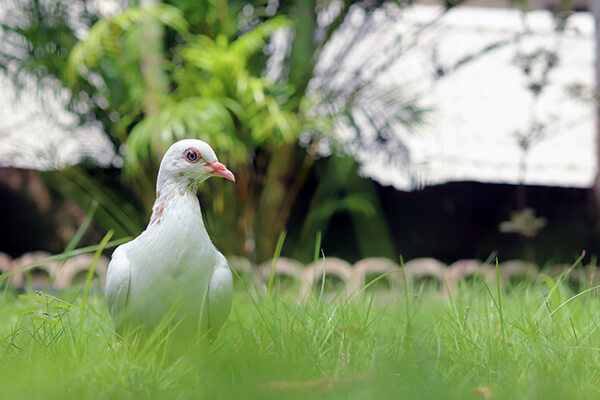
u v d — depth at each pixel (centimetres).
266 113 628
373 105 665
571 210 823
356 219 809
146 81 632
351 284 511
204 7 674
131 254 236
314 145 695
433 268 575
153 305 232
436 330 239
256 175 729
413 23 727
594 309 315
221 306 240
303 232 752
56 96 685
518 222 715
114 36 594
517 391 181
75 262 583
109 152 743
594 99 736
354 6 713
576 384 189
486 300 308
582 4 821
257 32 612
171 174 238
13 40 683
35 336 238
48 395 168
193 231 233
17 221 791
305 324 256
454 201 827
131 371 196
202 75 669
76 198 741
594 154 804
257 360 209
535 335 238
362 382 183
